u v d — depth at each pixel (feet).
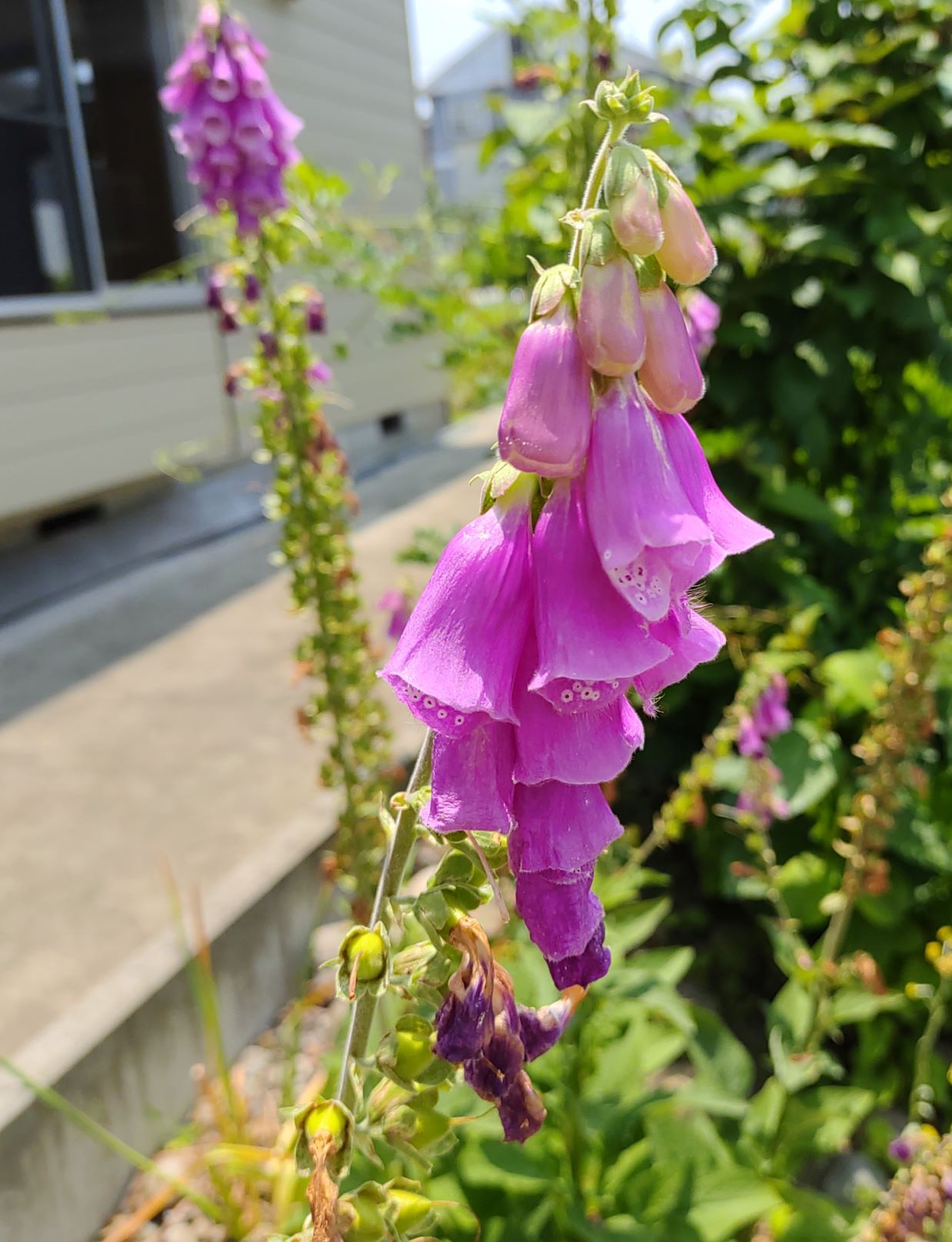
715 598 2.81
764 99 2.88
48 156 4.64
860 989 1.99
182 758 3.03
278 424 2.09
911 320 2.64
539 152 3.06
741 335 2.70
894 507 3.07
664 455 0.63
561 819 0.68
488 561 0.66
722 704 2.83
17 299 4.33
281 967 2.44
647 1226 1.62
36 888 2.42
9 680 3.59
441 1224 1.57
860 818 1.94
